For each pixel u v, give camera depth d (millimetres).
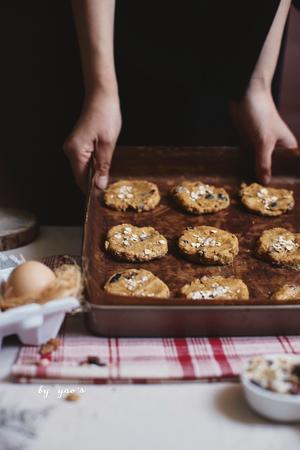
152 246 1772
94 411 1198
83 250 1491
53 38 2621
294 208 2045
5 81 2701
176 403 1226
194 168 2145
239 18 2066
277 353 1363
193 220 1967
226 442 1141
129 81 2375
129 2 2115
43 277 1350
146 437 1145
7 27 2604
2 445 1113
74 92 2705
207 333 1402
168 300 1355
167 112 2430
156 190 2043
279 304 1379
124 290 1546
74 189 2881
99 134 1977
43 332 1354
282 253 1765
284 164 2150
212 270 1732
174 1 2088
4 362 1326
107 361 1312
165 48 2164
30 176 2865
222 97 2225
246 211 2018
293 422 1184
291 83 3158
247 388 1184
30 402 1215
